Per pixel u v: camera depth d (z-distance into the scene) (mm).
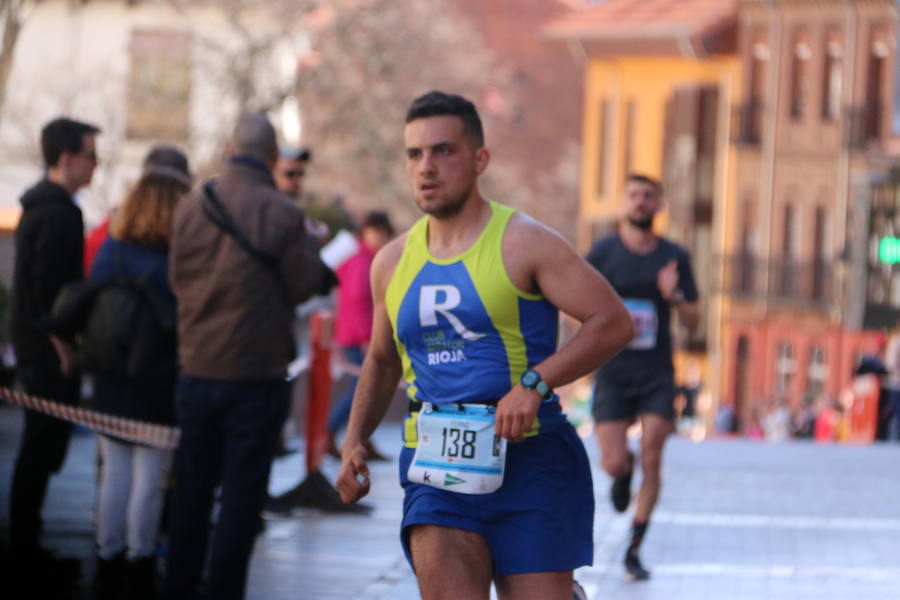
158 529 23281
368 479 15102
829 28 127500
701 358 134625
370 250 35625
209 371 20031
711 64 135000
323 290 20750
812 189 128625
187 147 95250
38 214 22031
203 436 20219
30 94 92375
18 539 23188
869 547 28875
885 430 68562
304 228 20312
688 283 25906
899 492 36844
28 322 22234
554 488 14227
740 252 132500
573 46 141250
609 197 141500
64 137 22062
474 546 14109
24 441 23000
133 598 21312
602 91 141875
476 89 117938
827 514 32875
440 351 14273
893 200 119188
